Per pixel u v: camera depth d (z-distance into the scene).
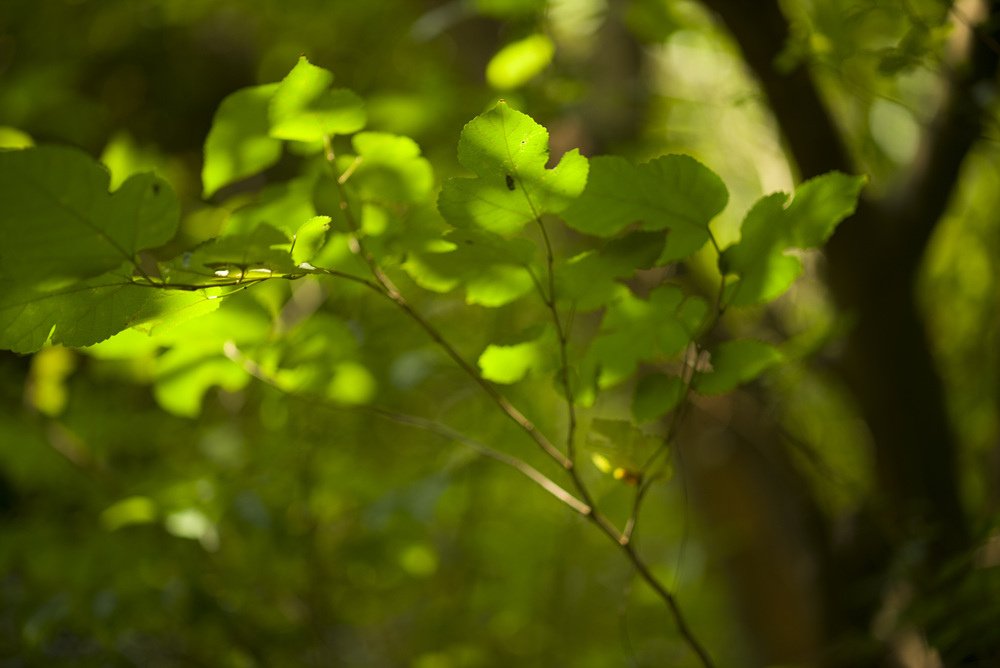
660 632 3.87
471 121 1.87
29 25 4.80
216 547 2.35
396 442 3.28
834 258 2.76
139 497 2.34
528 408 3.04
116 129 4.97
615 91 3.46
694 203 1.95
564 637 3.61
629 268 1.96
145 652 2.52
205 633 2.40
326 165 2.03
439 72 3.30
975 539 2.15
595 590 4.16
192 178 4.88
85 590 2.34
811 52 2.27
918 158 2.73
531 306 3.20
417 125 2.47
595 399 2.03
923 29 2.17
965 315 3.51
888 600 2.48
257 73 5.38
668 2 2.71
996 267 3.37
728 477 3.44
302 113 1.96
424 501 2.40
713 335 2.97
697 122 4.13
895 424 2.77
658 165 1.94
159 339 2.11
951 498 2.74
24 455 2.58
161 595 2.34
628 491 3.10
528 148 1.88
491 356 2.01
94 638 2.40
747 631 3.58
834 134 2.63
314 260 2.03
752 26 2.47
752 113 3.68
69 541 2.42
